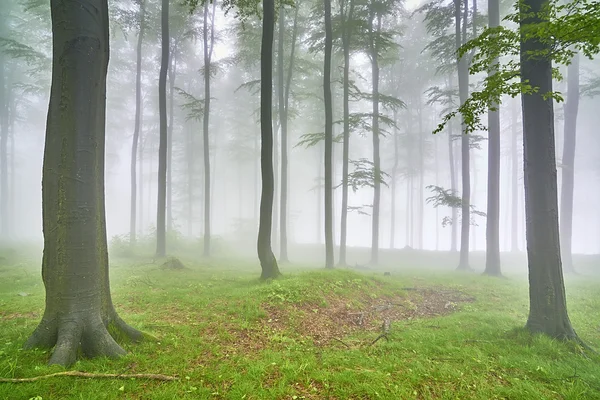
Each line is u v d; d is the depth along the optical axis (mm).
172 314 6895
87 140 4836
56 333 4605
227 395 3746
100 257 5109
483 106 5266
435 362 5039
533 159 6637
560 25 4395
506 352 5582
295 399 3754
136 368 4305
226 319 6551
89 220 4828
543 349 5703
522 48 6676
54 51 4812
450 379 4414
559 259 6500
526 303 9828
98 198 5141
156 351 4910
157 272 12023
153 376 4023
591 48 4535
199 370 4340
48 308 4699
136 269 12617
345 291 9391
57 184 4695
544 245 6496
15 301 7223
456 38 17500
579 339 6148
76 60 4746
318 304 8047
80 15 4789
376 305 9062
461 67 17844
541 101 6523
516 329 6695
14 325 5551
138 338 5285
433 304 9867
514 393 4059
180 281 10555
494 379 4523
